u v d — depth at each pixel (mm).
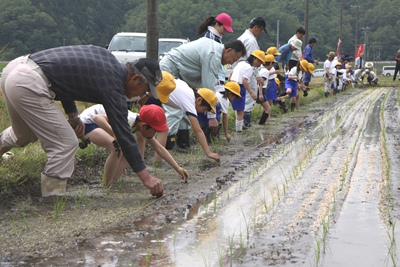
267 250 4977
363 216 6059
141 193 7117
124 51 20594
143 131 7398
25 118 6301
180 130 10227
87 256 4789
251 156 9938
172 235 5398
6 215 6008
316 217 6031
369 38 126375
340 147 10758
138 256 4801
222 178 8023
